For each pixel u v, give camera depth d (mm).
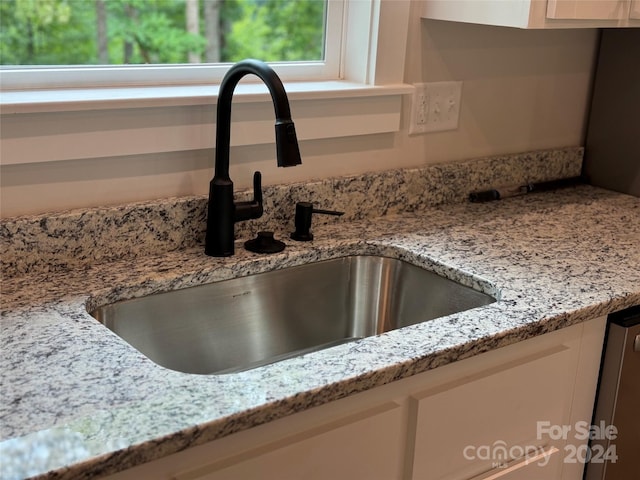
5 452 771
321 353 1018
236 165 1460
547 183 1930
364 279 1516
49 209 1268
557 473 1365
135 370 954
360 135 1621
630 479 1468
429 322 1135
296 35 5266
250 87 1470
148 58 4996
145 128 1315
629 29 1874
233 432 867
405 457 1101
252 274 1373
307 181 1556
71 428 817
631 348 1334
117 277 1255
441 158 1791
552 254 1457
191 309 1315
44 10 4527
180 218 1382
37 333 1044
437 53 1694
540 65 1897
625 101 1910
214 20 5055
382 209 1671
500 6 1444
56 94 1267
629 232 1611
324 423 987
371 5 1555
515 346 1191
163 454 816
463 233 1571
